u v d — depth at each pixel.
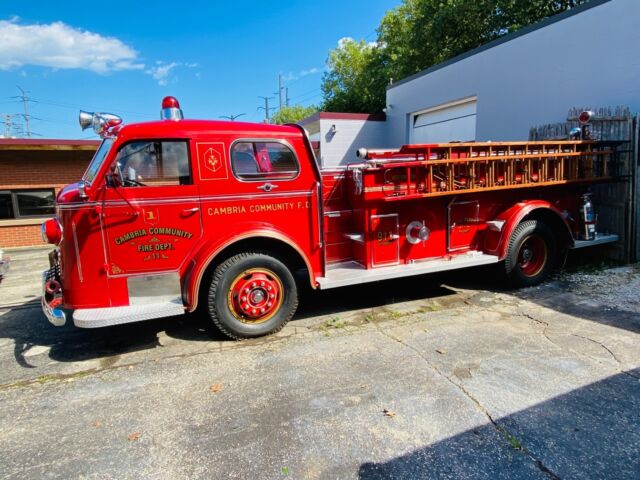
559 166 5.23
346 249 4.76
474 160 4.61
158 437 2.55
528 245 5.24
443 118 11.66
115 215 3.60
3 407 2.99
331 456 2.30
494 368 3.21
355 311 4.71
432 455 2.28
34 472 2.29
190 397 3.00
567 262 6.36
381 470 2.18
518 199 5.32
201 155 3.81
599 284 5.19
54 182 11.30
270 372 3.33
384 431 2.50
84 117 4.10
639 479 2.06
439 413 2.66
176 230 3.78
